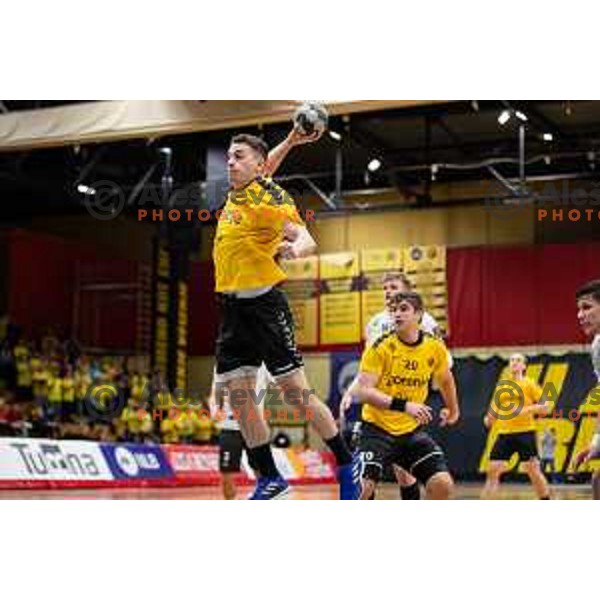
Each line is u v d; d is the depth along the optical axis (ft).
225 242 39.37
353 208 121.19
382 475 46.34
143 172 125.08
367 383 42.65
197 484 100.89
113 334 148.87
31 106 110.42
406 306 43.11
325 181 142.20
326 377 144.05
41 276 144.56
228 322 40.01
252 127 109.81
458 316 138.00
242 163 38.93
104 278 150.71
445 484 42.88
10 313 139.85
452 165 120.16
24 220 161.38
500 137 131.03
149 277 149.38
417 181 141.08
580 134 128.06
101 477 86.89
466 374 135.23
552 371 132.26
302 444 138.51
